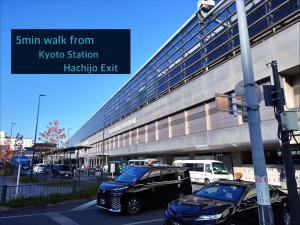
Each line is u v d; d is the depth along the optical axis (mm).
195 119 32469
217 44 28812
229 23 27078
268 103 8102
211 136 28281
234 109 7172
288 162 7629
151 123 46281
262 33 22594
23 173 38562
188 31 34781
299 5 19625
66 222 9852
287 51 19922
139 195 11359
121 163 42531
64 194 14781
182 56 36438
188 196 8594
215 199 7953
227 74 26125
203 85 30094
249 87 6875
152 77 46469
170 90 39562
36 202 13078
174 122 37906
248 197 7910
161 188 12094
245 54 7043
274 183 23719
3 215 11094
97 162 89312
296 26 19359
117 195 10953
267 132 21453
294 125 7707
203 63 31141
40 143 43281
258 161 6492
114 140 70750
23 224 9539
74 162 53844
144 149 46719
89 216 10852
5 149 52625
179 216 7262
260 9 23297
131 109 57031
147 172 12031
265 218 6207
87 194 15359
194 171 26203
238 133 24594
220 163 25297
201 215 7023
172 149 36781
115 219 10328
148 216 10797
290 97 20875
